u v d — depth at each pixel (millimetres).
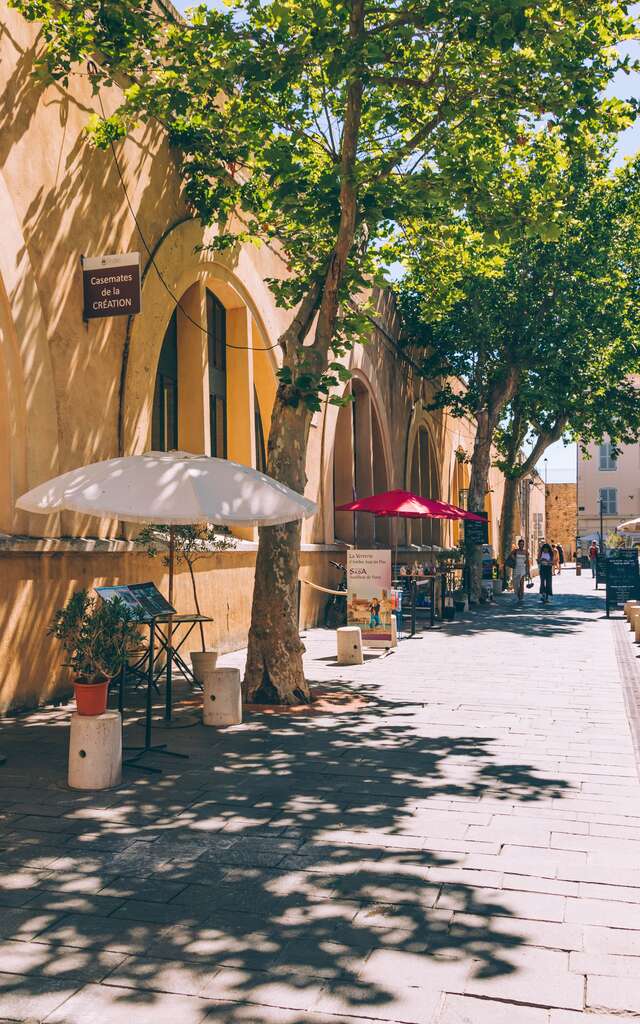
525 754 7617
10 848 5250
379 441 25703
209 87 10781
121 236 11375
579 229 23422
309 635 17531
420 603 21844
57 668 9852
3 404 9273
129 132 11516
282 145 10266
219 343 15898
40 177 9758
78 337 10453
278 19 9461
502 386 26828
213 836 5469
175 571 12711
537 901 4492
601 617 22547
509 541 33906
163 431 13625
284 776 6875
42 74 9336
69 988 3613
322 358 10180
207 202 13023
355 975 3725
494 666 13023
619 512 68438
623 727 8734
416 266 14445
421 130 10492
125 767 7117
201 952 3924
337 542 22109
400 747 7859
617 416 29688
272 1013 3430
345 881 4746
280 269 17656
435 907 4410
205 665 11031
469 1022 3377
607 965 3826
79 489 7461
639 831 5578
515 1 8203
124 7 9461
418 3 9438
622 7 9281
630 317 25422
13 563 9125
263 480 8203
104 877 4801
